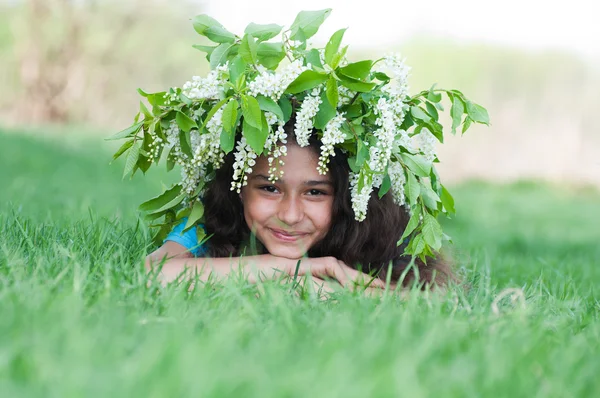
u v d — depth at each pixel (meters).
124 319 2.17
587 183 16.56
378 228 3.64
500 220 9.91
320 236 3.38
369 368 1.82
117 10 27.78
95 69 27.06
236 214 3.65
